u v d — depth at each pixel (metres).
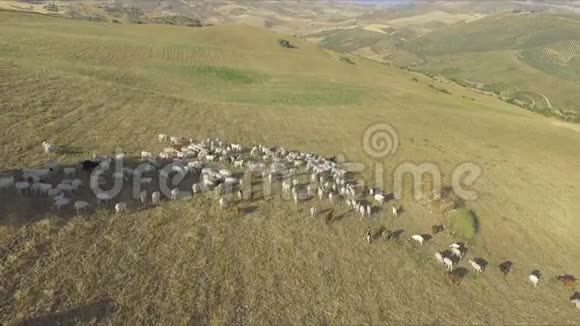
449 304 23.77
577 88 194.25
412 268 26.25
